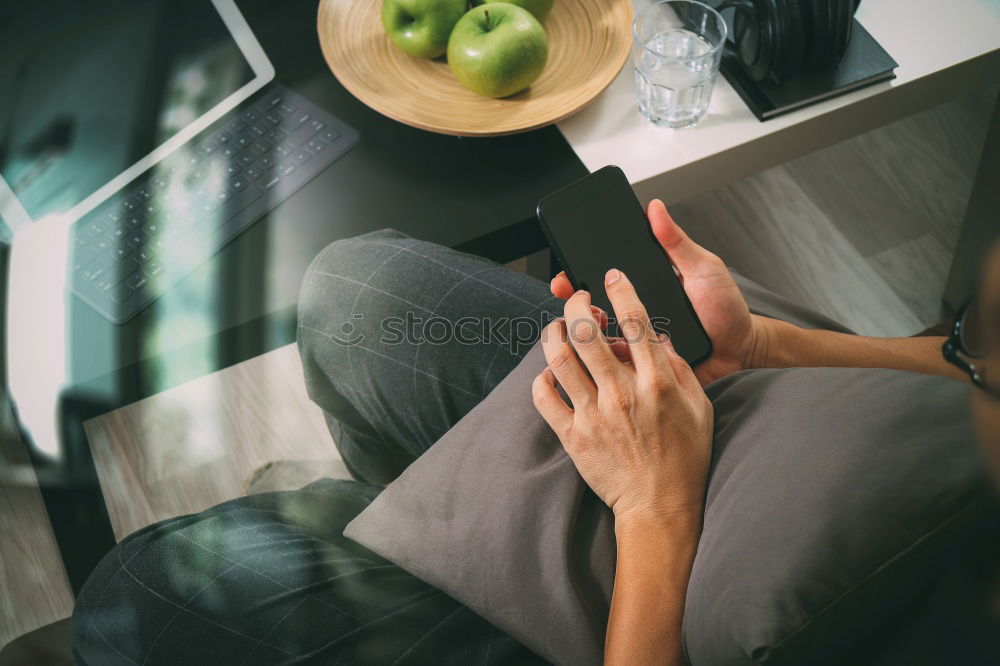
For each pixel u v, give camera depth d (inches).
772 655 17.0
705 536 20.6
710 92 37.2
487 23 35.6
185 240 35.6
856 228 59.1
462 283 32.7
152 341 34.0
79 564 36.2
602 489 23.6
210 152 37.5
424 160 37.7
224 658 25.3
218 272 35.1
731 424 23.3
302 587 26.9
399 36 37.3
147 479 53.6
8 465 51.5
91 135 37.4
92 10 38.3
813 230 59.2
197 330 34.1
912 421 19.3
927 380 20.6
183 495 53.3
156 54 38.7
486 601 23.8
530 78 36.3
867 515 17.8
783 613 17.2
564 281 28.4
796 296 56.7
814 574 17.4
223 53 39.3
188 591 26.7
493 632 26.0
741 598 17.9
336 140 37.9
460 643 25.5
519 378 27.7
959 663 17.1
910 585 17.9
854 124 39.5
